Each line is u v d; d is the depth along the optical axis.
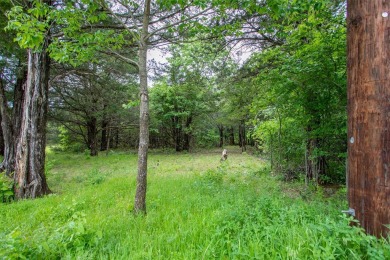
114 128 21.17
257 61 6.75
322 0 2.89
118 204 4.14
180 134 22.28
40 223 3.36
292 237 2.14
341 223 2.01
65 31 3.60
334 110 4.85
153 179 6.77
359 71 2.15
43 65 6.03
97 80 12.47
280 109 6.02
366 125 2.09
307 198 4.45
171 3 3.27
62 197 5.01
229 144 29.67
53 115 14.81
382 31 2.01
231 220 2.73
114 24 5.98
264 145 9.57
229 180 6.64
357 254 1.76
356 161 2.18
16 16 2.84
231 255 2.04
